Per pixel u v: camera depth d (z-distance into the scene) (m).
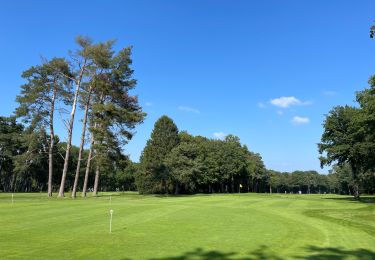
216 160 106.19
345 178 115.56
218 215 24.70
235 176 120.81
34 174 103.56
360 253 12.58
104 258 11.38
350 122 58.34
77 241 14.23
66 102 57.31
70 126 54.62
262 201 43.91
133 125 57.25
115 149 55.88
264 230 17.75
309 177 181.25
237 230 17.62
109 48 53.84
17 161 60.66
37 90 54.41
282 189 187.12
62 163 108.56
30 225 18.78
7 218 21.88
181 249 12.87
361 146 57.53
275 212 28.02
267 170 142.88
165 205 33.75
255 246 13.58
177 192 84.00
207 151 104.19
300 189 192.12
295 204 39.00
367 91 50.78
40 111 55.84
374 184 83.50
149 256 11.72
